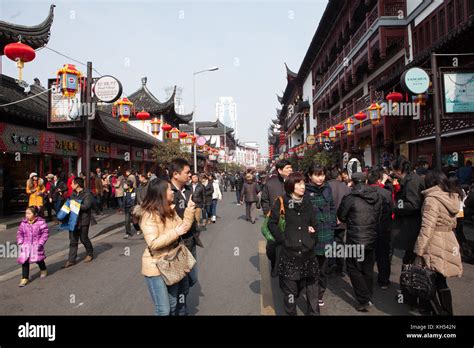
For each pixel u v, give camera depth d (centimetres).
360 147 2038
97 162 1803
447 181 367
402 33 1418
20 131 1159
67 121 1138
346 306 431
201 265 629
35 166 1305
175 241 325
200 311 416
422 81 757
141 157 2394
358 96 2103
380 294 471
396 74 1124
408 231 434
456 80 738
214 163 5366
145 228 305
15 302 462
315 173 444
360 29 1747
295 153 3184
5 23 1026
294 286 368
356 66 1788
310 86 3416
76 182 658
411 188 429
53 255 738
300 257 361
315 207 438
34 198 1088
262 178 1789
